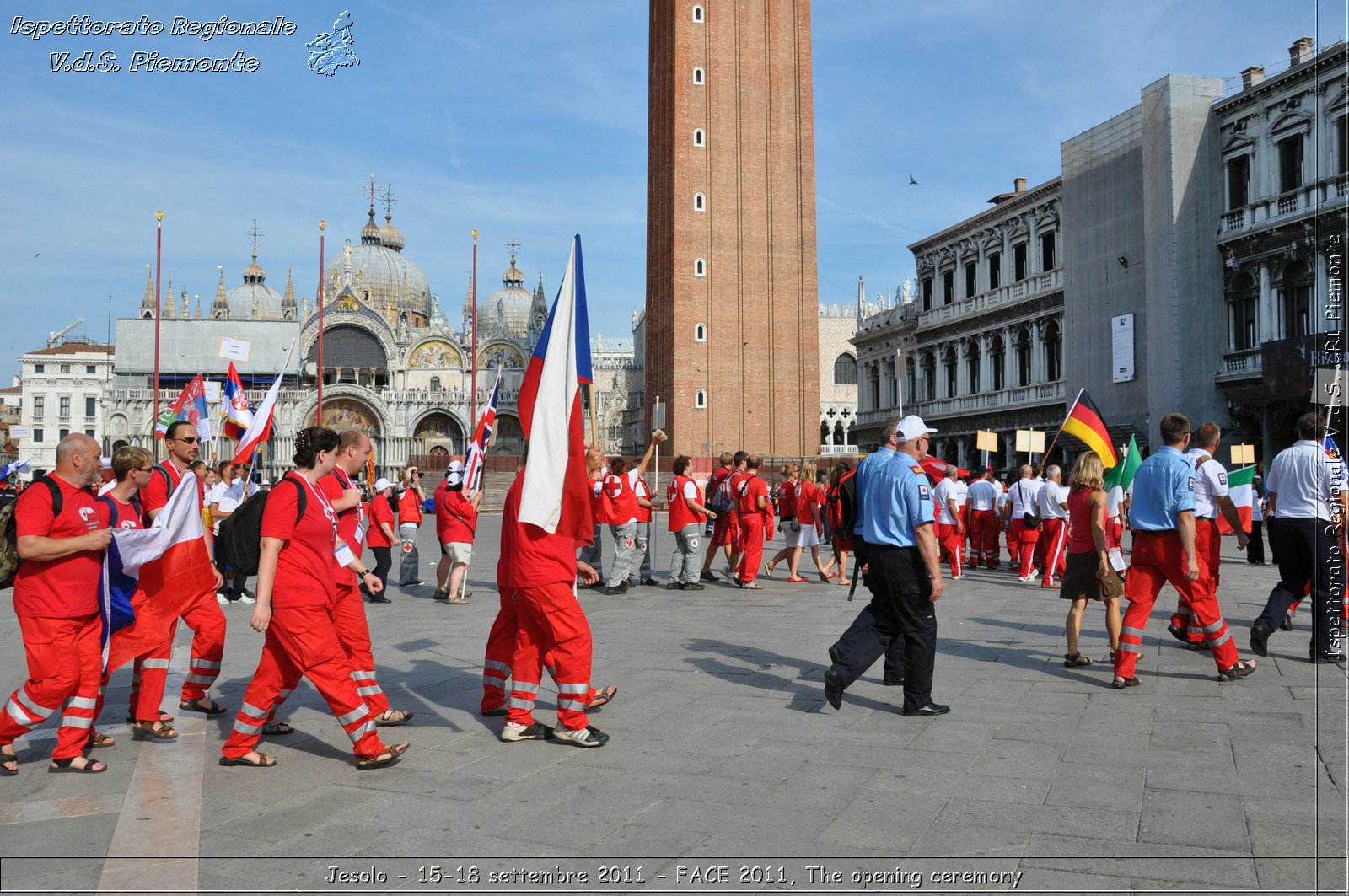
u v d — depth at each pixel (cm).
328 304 9575
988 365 5609
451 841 531
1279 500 1025
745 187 6538
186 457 910
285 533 673
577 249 826
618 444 10138
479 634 1299
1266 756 670
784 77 6662
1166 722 769
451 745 743
